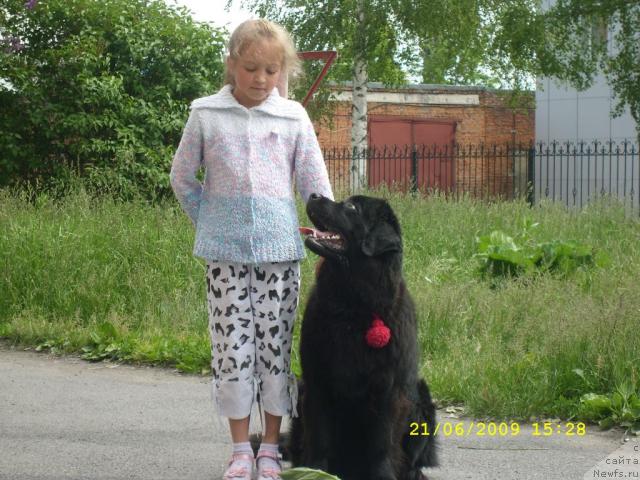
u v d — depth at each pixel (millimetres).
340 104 22781
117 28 12758
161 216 9219
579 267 8688
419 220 10883
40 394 5551
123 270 8008
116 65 12922
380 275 3600
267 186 3721
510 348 6012
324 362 3617
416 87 23656
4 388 5691
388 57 20172
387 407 3641
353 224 3580
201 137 3742
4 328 7281
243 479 3646
